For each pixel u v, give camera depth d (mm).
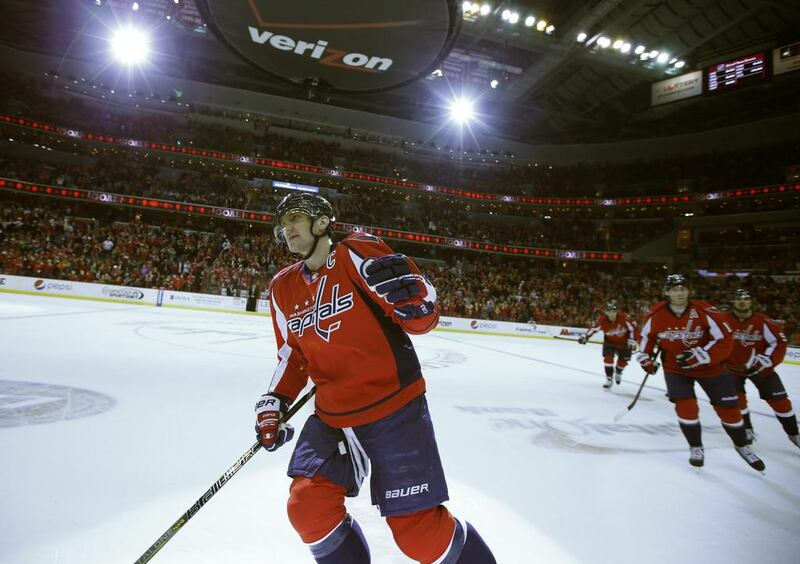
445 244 32125
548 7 24484
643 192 33438
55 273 19750
